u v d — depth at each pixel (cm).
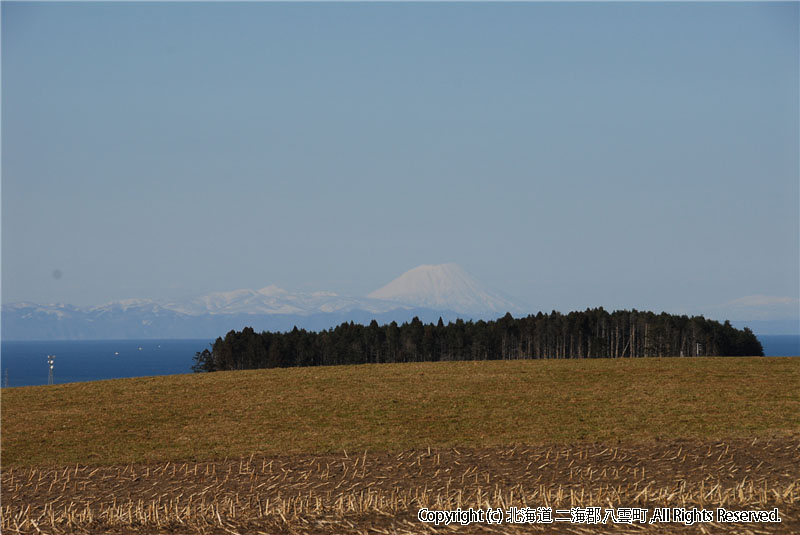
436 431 5803
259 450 5322
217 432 6075
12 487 4506
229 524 3544
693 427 5541
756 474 4206
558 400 6988
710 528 3262
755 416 5891
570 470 4466
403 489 4175
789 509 3509
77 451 5500
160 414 6944
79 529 3556
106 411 7144
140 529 3528
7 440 5944
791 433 5166
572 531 3291
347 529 3409
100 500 4166
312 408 6994
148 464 5028
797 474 4166
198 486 4397
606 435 5388
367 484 4300
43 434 6159
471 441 5381
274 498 4059
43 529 3581
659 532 3234
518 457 4834
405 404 7044
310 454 5131
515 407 6719
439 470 4578
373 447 5284
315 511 3725
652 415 6106
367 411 6769
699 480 4141
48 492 4366
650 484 4081
